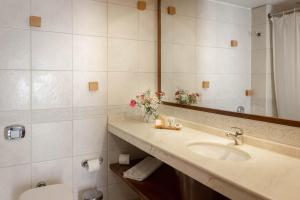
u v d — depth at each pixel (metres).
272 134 1.29
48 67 1.75
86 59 1.88
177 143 1.41
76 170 1.92
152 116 2.00
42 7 1.71
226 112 1.55
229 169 1.02
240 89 1.47
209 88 1.69
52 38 1.75
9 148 1.67
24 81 1.68
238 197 0.88
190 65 1.85
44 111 1.76
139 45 2.10
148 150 1.44
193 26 1.82
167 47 2.08
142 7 2.06
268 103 1.31
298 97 1.17
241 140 1.41
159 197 1.47
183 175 1.41
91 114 1.94
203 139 1.51
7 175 1.67
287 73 1.22
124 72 2.05
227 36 1.55
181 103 1.95
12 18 1.62
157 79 2.21
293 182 0.90
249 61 1.41
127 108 2.08
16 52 1.64
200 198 1.39
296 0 1.18
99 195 1.88
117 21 1.99
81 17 1.84
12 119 1.66
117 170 1.90
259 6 1.35
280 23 1.25
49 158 1.80
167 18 2.07
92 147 1.97
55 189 1.59
